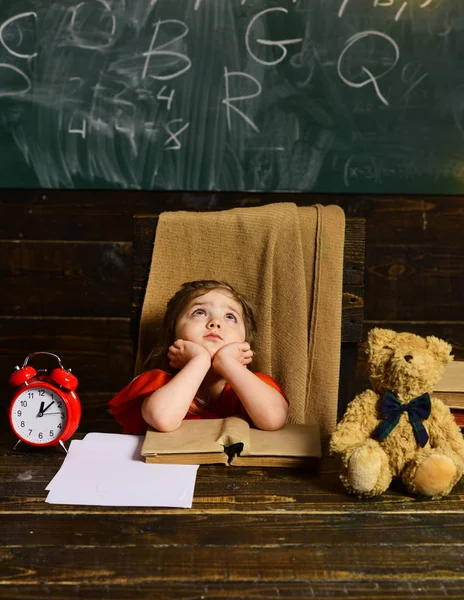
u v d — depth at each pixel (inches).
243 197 85.1
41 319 88.2
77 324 88.3
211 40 80.3
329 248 58.6
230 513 36.0
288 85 81.4
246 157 83.0
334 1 79.4
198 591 29.3
